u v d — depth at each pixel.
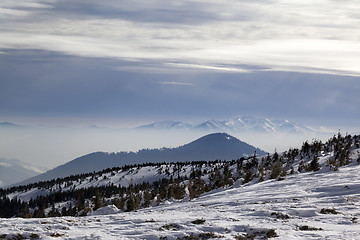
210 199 49.00
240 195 47.25
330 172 63.47
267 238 17.81
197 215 27.67
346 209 26.17
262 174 99.12
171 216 28.05
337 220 22.22
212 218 25.03
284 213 25.16
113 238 19.09
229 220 24.00
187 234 19.55
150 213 33.19
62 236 19.97
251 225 21.25
